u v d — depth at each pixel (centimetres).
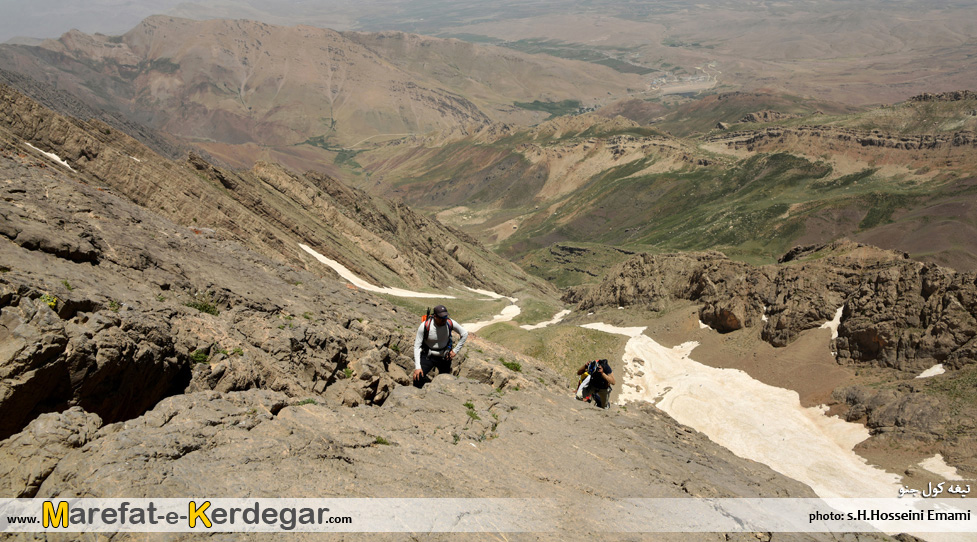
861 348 7419
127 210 2970
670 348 9569
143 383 1227
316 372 1777
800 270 9131
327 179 15125
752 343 8706
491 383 2073
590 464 1345
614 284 12962
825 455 5850
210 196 7588
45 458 763
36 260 1430
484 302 14300
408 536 793
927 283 7194
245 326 1856
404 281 12812
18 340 952
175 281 1953
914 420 5741
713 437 6581
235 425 977
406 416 1365
